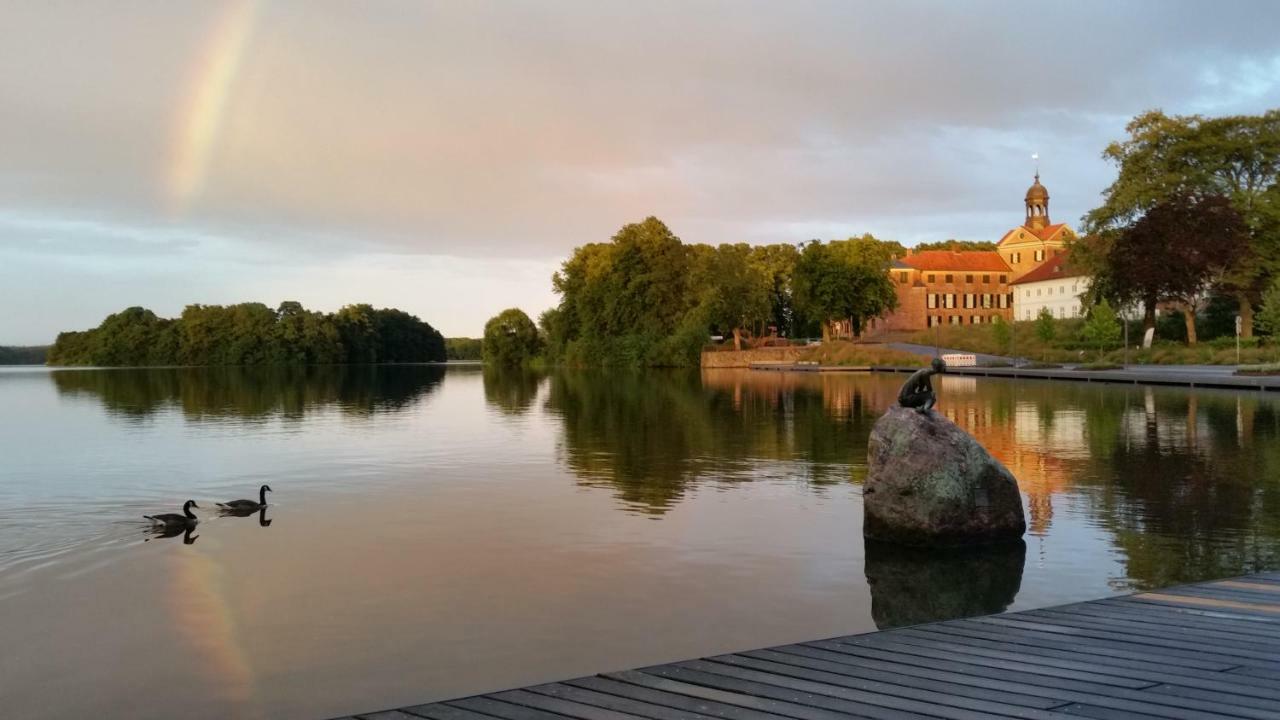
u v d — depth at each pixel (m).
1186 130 73.75
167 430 33.84
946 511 13.47
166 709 8.12
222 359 145.75
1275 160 72.44
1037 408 35.53
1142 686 6.68
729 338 119.38
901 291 141.38
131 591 11.72
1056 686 6.71
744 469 21.84
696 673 7.14
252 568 12.82
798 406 41.47
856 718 6.11
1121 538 13.66
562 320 120.38
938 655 7.53
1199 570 11.84
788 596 11.30
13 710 8.11
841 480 20.11
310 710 8.08
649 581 12.03
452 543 14.29
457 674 8.84
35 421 38.41
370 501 18.05
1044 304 120.19
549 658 9.25
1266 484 17.86
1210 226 66.69
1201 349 66.81
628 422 34.75
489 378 87.25
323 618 10.58
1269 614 8.62
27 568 12.88
